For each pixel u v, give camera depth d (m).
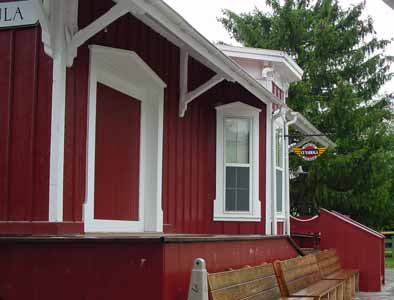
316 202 31.45
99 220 8.45
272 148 13.69
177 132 11.16
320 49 33.91
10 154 7.37
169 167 10.74
